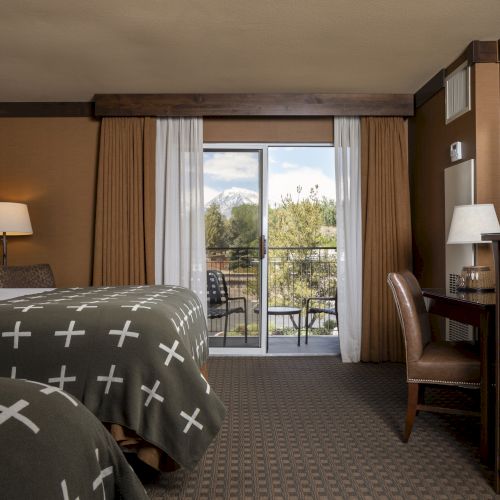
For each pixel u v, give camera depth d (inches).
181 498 82.2
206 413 77.3
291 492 84.0
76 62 156.3
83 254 195.3
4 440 31.8
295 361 188.1
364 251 189.2
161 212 192.7
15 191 195.8
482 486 86.0
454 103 155.0
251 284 201.5
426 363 103.0
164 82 175.9
